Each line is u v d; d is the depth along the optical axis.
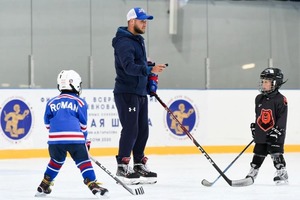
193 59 30.25
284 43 31.56
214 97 24.64
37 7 27.80
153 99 23.77
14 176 15.38
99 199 10.55
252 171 12.81
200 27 30.41
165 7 29.89
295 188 12.17
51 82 27.98
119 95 12.95
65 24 28.25
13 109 22.02
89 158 10.60
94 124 22.97
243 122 25.00
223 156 22.62
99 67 28.72
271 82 12.58
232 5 30.92
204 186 12.66
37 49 27.78
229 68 30.81
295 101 25.03
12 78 27.36
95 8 28.73
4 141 21.81
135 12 12.97
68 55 28.25
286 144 24.84
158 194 11.28
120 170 12.91
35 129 22.31
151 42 29.64
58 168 10.94
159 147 23.83
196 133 24.39
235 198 10.70
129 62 12.48
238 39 30.98
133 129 12.88
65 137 10.46
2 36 27.23
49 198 10.80
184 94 24.27
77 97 10.82
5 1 27.33
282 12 31.61
